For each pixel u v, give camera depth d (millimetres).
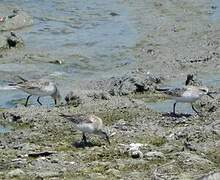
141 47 34000
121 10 40656
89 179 16906
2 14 39688
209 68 29922
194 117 22938
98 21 38812
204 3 41531
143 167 17828
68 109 23922
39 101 25984
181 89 22875
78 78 29609
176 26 37156
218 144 19406
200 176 16094
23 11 39281
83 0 42969
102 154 18953
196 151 19031
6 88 28031
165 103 25062
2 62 31750
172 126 22000
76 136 21078
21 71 30422
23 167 18031
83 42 35062
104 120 22812
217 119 22500
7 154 19172
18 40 34219
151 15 39406
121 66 31234
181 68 30125
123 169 17719
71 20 39062
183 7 40781
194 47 33344
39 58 32219
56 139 20859
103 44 34625
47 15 39938
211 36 34969
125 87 26562
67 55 32844
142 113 23453
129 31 36750
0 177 17250
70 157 18734
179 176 16906
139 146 19453
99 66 31406
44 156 18906
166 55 32281
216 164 18016
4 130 22281
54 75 30031
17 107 24859
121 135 20891
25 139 20938
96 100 25016
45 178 17094
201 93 22891
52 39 35719
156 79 27516
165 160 18281
